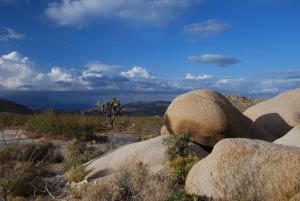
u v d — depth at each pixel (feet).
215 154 29.60
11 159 40.65
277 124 60.64
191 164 35.19
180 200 27.14
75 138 84.84
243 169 27.63
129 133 111.24
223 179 27.71
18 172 38.70
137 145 45.32
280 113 61.21
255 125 53.52
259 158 27.66
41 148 55.52
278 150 27.84
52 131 88.38
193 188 30.30
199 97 49.65
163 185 31.32
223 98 51.85
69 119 96.63
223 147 29.30
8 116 122.21
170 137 45.93
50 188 39.24
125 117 154.20
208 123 47.93
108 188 33.04
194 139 49.55
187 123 48.96
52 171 47.52
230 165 28.27
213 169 28.99
